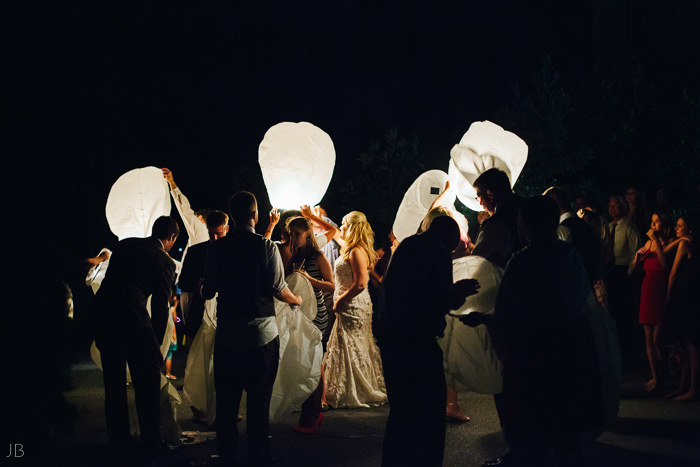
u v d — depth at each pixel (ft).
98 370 26.71
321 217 20.68
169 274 16.42
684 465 14.99
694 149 32.01
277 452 16.52
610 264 28.25
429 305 12.23
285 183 18.29
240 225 15.61
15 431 6.78
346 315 21.34
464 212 31.60
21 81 4.85
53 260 5.63
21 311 6.02
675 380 23.75
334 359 21.30
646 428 17.90
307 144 18.21
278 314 17.89
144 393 16.05
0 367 6.40
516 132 31.09
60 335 6.64
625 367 26.08
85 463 15.65
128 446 15.98
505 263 14.87
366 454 16.30
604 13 42.93
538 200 12.47
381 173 34.71
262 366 15.06
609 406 15.23
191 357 19.49
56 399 6.96
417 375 12.18
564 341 12.07
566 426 12.07
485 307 14.26
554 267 12.12
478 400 21.83
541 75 32.12
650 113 32.91
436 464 12.16
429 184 20.22
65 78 5.01
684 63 37.47
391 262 12.73
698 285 20.44
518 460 12.16
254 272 14.98
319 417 18.38
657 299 22.02
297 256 18.86
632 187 29.66
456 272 14.57
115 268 16.12
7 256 5.39
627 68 35.09
